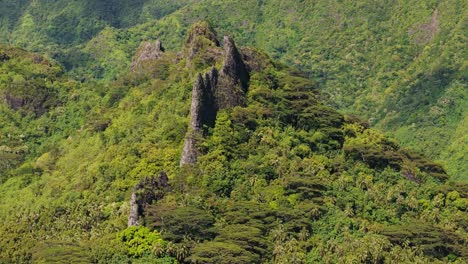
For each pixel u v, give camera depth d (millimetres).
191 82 191250
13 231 163875
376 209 164625
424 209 171750
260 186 160750
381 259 146875
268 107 183875
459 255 158375
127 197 162375
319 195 162375
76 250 141625
